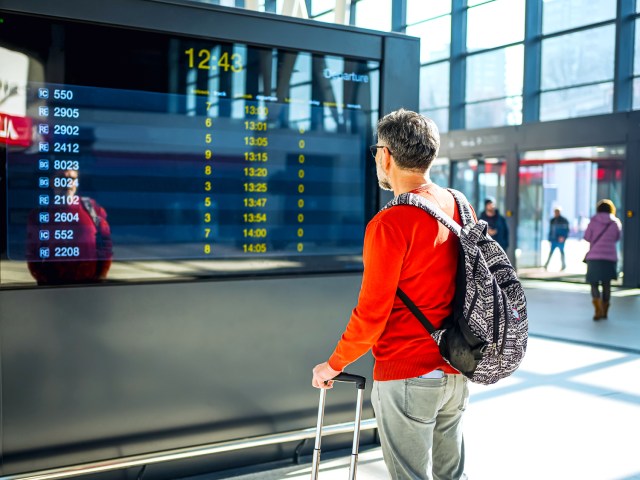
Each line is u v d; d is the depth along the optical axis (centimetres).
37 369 329
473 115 1802
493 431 481
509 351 222
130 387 351
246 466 391
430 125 238
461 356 220
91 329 340
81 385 339
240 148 375
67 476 333
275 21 379
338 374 242
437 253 227
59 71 326
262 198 383
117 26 337
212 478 372
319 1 1656
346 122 409
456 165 1714
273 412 393
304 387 403
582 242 1476
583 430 484
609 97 1509
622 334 869
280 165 388
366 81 415
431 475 236
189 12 354
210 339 372
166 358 360
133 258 348
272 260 388
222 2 852
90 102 334
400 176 241
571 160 1475
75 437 339
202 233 366
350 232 414
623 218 1391
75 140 331
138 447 355
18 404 326
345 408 417
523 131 1544
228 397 379
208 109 365
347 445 425
